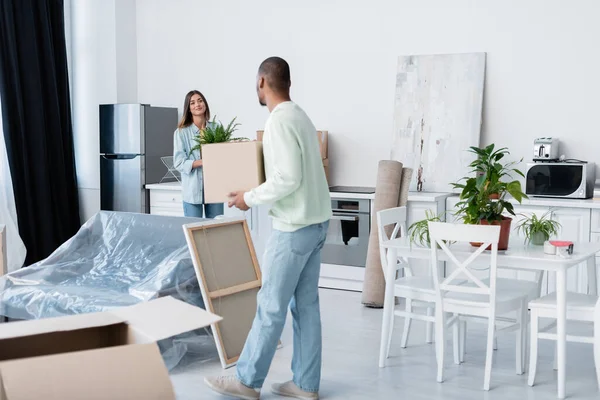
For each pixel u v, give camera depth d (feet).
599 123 18.10
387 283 13.28
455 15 19.47
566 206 16.78
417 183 19.66
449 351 14.21
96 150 23.88
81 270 14.85
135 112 22.13
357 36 20.76
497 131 19.20
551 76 18.53
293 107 10.57
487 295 12.80
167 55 23.77
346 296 18.98
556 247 11.91
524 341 12.94
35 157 22.39
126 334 4.98
